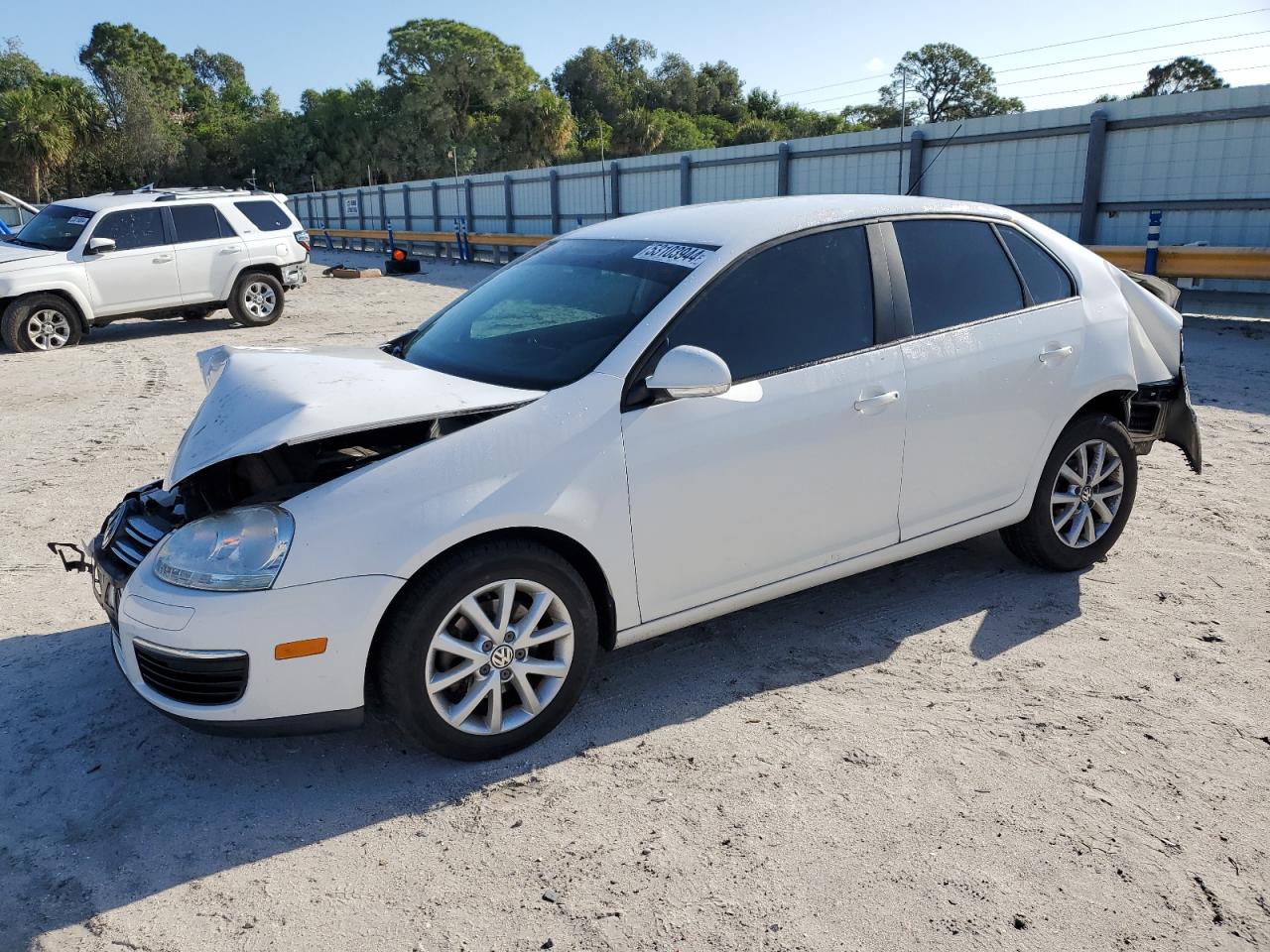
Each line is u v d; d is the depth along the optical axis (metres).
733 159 19.25
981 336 3.74
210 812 2.82
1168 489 5.41
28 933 2.35
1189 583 4.16
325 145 93.44
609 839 2.63
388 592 2.68
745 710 3.26
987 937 2.24
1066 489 4.18
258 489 3.01
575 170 24.16
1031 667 3.49
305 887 2.49
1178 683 3.35
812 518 3.42
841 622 3.90
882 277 3.58
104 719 3.33
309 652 2.66
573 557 3.06
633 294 3.33
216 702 2.71
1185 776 2.83
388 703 2.82
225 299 13.38
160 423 7.84
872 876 2.45
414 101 87.00
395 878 2.51
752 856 2.54
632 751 3.05
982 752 2.98
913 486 3.64
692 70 126.00
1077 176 13.22
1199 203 11.86
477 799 2.83
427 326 3.97
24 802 2.88
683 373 2.89
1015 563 4.43
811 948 2.22
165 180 92.44
